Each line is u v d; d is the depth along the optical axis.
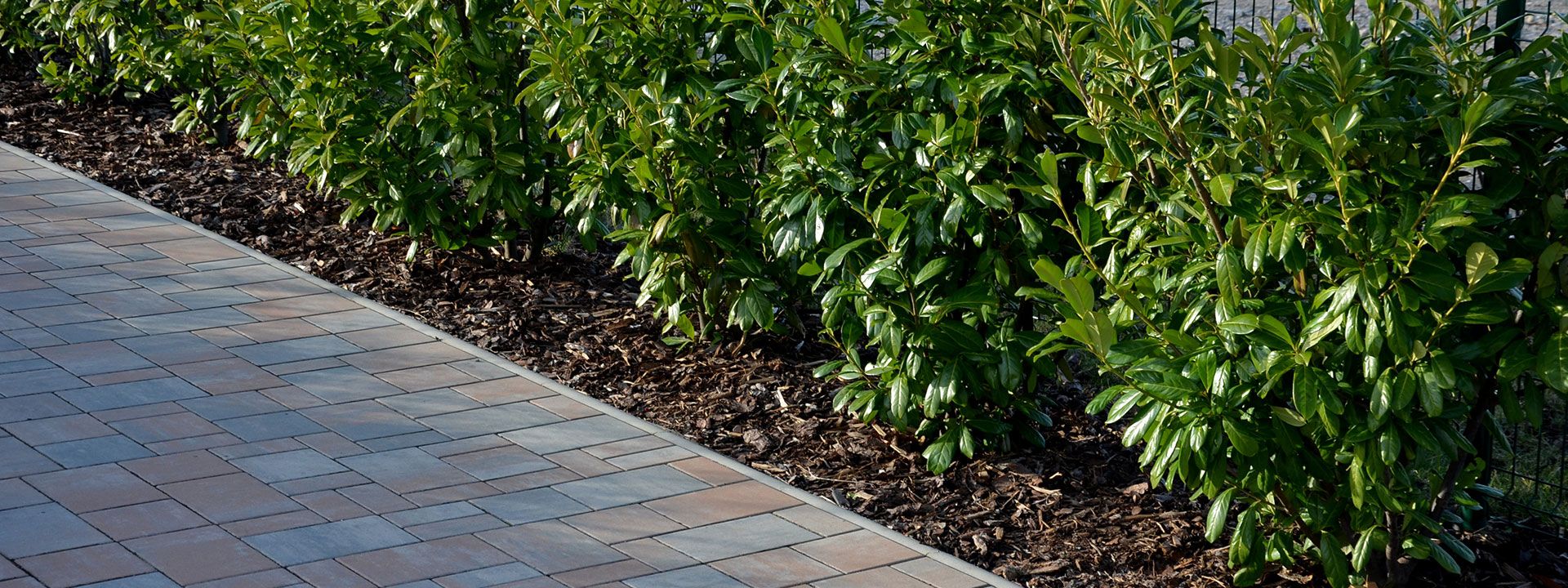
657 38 5.77
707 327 6.14
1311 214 3.58
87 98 10.09
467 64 6.81
